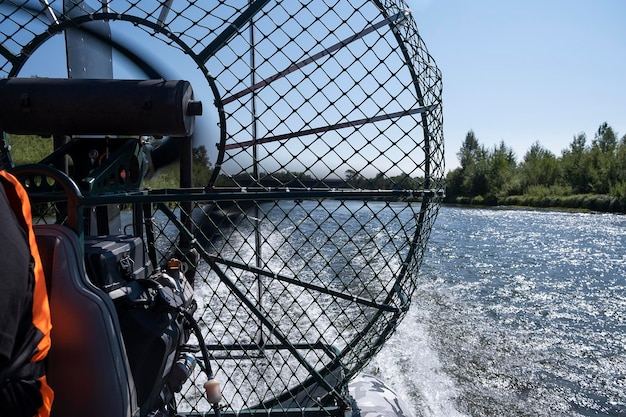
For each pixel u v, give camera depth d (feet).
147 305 5.12
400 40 5.82
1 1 6.21
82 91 5.71
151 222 6.69
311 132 5.90
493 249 74.74
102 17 6.04
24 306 3.45
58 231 4.45
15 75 6.38
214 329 19.88
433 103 6.34
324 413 6.68
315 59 5.80
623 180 203.41
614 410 21.38
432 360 25.26
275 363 17.72
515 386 22.99
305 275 32.32
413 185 6.18
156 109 5.67
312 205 73.05
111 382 4.36
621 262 63.93
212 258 6.45
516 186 255.09
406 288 6.80
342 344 19.24
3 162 6.64
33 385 3.63
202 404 12.95
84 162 6.40
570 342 30.22
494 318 34.88
